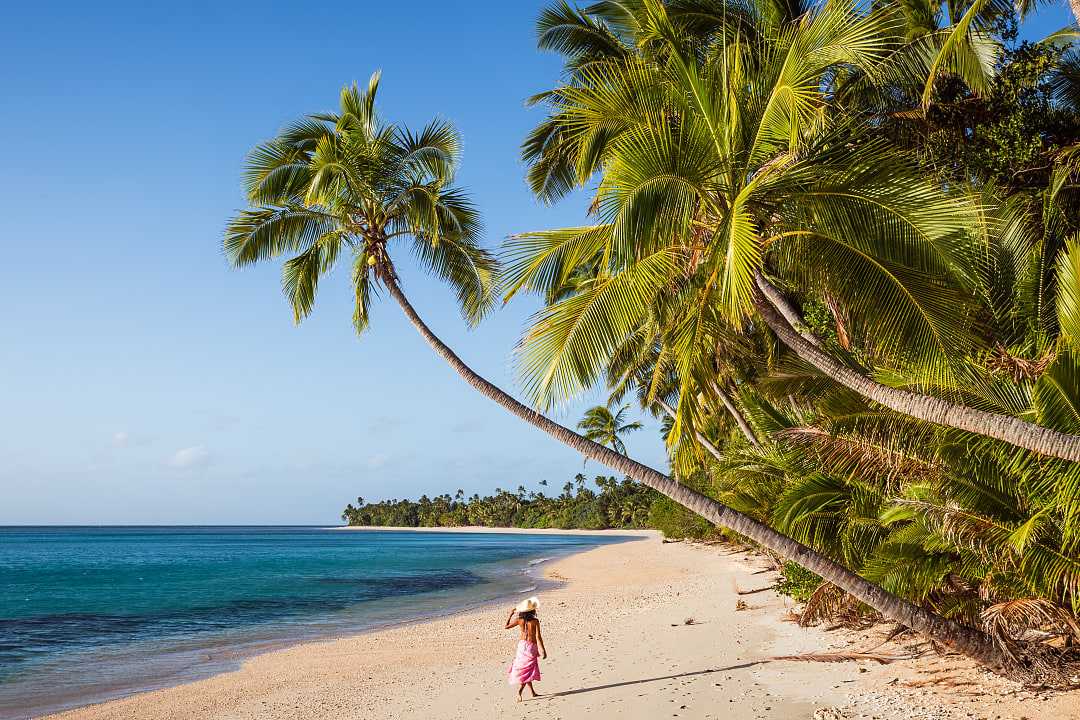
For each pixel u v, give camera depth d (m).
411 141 12.79
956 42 9.26
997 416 7.30
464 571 50.94
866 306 7.87
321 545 114.62
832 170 7.46
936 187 7.37
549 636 18.25
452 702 11.55
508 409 10.88
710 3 14.40
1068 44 11.83
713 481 25.62
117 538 165.75
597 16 16.36
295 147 12.74
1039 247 8.90
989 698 8.53
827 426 9.96
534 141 18.09
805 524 12.05
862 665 10.94
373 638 20.83
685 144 7.36
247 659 18.06
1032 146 10.90
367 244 12.27
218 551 94.75
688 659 12.83
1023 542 7.27
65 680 15.89
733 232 6.90
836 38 7.51
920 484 9.48
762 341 14.12
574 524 161.75
